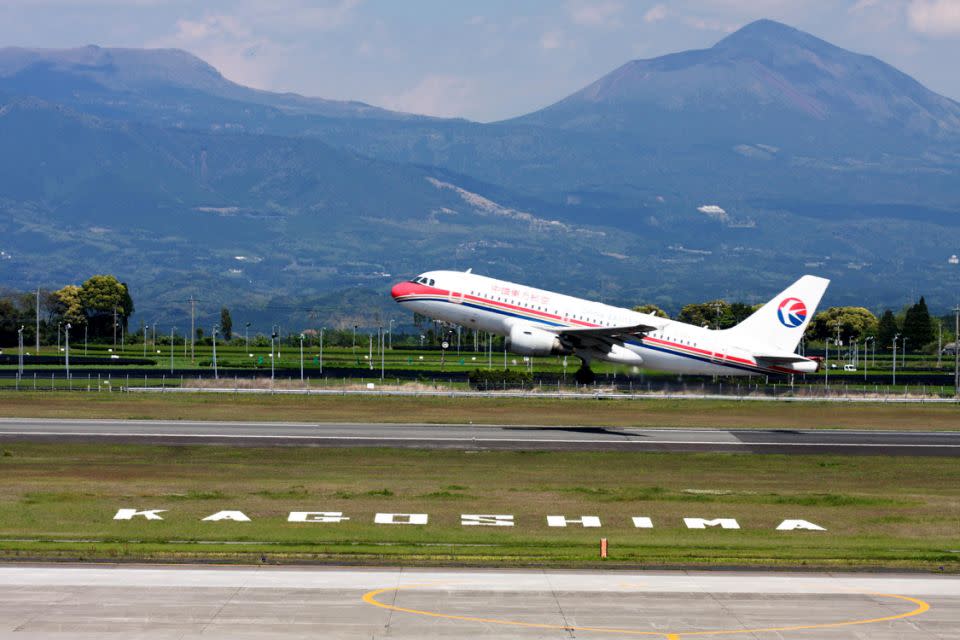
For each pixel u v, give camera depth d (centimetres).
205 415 17425
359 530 9256
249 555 8119
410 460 13125
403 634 6359
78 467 12288
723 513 10294
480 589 7300
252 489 10975
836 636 6462
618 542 9012
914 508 10700
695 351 19825
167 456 13162
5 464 12400
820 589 7469
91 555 8038
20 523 9256
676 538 9262
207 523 9394
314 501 10425
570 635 6406
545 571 7894
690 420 17850
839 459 13788
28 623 6412
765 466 13262
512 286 19550
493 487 11350
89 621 6462
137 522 9388
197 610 6700
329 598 7000
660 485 11800
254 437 14712
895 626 6644
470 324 19675
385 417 17575
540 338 18088
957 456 14138
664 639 6369
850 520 10112
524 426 16588
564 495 10969
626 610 6881
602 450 14125
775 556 8494
